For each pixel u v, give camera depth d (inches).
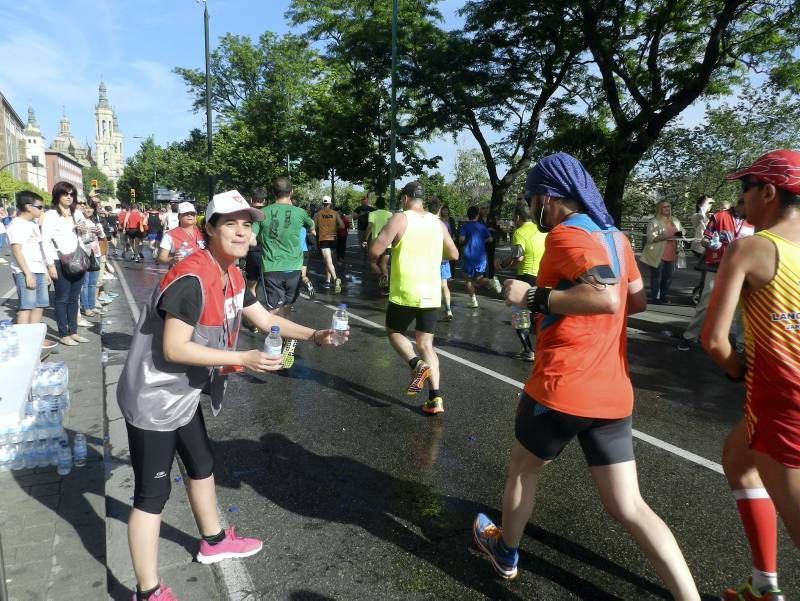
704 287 290.0
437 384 195.3
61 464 146.0
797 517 78.1
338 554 115.0
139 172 2972.4
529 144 768.9
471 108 750.5
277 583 106.0
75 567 107.7
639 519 87.4
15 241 250.7
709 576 108.8
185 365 92.1
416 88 770.2
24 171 5280.5
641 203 818.2
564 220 91.0
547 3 587.8
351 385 227.8
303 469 153.4
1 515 125.7
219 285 93.0
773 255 75.8
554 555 114.9
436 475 150.6
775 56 568.1
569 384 87.0
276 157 1466.5
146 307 92.7
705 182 751.1
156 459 92.7
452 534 122.6
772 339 76.1
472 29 689.0
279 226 254.8
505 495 102.1
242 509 132.3
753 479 94.9
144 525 92.6
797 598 103.0
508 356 278.4
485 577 108.0
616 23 580.7
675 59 617.9
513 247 256.2
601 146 602.9
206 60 901.2
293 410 198.8
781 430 76.4
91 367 235.9
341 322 114.2
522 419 95.3
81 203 326.0
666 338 329.1
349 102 1207.6
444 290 365.1
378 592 103.6
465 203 1711.4
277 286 259.4
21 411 87.4
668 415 200.7
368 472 152.0
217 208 91.4
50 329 307.6
